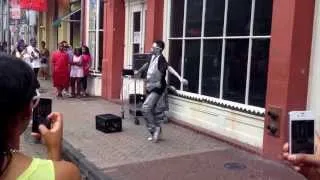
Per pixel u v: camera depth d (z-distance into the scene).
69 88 16.34
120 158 7.84
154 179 6.73
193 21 10.20
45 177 1.60
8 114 1.62
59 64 15.40
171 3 11.00
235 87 8.91
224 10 9.14
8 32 31.67
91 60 15.99
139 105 10.73
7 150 1.63
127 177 6.81
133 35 13.52
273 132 7.56
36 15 25.28
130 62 13.72
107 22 14.48
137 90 12.92
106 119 9.76
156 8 11.23
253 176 6.84
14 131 1.66
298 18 7.21
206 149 8.44
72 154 8.09
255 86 8.38
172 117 10.86
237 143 8.59
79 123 10.80
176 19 10.86
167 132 9.76
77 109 12.91
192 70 10.28
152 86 8.87
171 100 10.91
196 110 10.05
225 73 9.17
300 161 2.36
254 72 8.39
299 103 7.38
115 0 14.02
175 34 10.91
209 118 9.66
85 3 16.27
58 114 2.08
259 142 8.21
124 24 14.17
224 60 9.19
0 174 1.59
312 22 7.32
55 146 1.97
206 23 9.73
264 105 8.17
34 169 1.61
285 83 7.34
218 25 9.36
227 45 9.09
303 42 7.29
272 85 7.59
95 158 7.83
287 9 7.29
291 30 7.22
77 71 15.59
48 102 2.27
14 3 25.83
